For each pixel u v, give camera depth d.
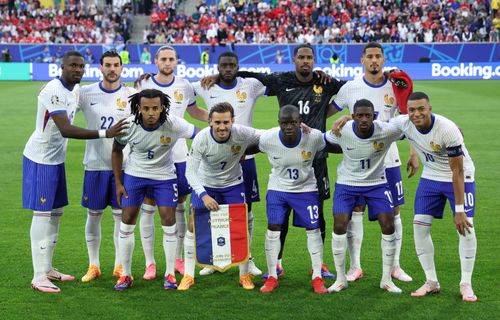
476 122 18.52
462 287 6.12
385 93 7.09
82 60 6.38
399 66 35.22
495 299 6.02
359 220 6.76
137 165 6.50
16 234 8.25
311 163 6.47
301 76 7.07
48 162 6.47
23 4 42.16
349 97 7.14
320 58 36.16
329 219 9.05
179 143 7.35
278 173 6.46
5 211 9.40
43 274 6.41
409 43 36.25
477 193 10.32
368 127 6.09
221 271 6.60
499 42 36.12
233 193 6.66
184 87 7.52
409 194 10.38
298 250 7.72
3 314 5.69
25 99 25.33
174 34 39.56
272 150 6.36
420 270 6.96
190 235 6.53
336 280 6.41
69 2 43.34
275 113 21.73
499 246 7.65
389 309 5.80
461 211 5.96
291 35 39.19
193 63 36.59
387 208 6.33
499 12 39.62
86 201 6.82
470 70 34.84
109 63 6.71
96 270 6.80
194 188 6.46
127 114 6.89
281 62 36.53
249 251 6.66
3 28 39.34
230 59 7.13
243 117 7.37
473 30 38.69
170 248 6.49
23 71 34.72
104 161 6.78
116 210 6.82
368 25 38.66
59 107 6.29
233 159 6.51
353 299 6.08
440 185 6.21
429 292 6.19
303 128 6.29
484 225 8.52
